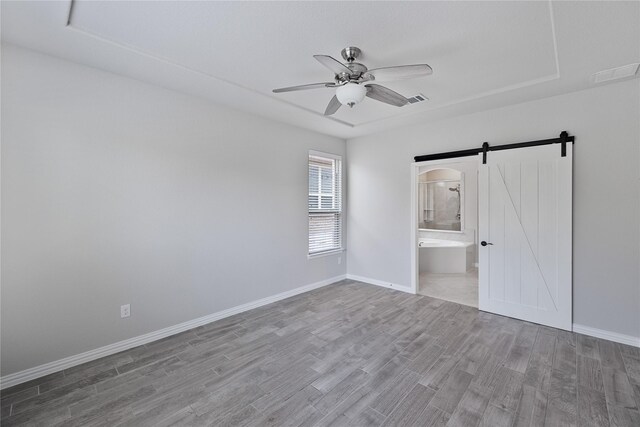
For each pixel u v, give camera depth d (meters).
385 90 2.40
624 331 2.79
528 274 3.28
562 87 2.89
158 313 2.94
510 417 1.84
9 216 2.17
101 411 1.91
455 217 6.24
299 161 4.36
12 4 1.72
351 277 5.16
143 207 2.83
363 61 2.44
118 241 2.68
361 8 1.80
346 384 2.18
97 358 2.56
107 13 1.84
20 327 2.22
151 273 2.89
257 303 3.83
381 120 4.02
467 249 5.71
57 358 2.38
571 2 1.70
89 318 2.53
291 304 3.93
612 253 2.84
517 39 2.12
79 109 2.46
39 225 2.29
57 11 1.80
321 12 1.84
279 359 2.54
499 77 2.74
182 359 2.55
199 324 3.25
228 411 1.91
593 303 2.94
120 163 2.68
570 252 3.03
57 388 2.15
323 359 2.53
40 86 2.28
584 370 2.34
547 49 2.26
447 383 2.19
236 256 3.60
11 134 2.17
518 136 3.36
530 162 3.24
